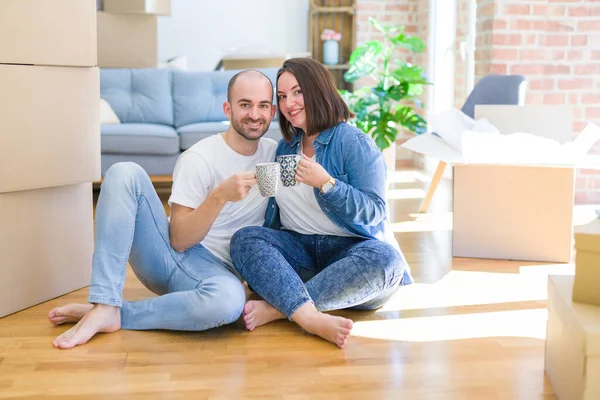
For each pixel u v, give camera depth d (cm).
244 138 232
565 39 466
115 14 587
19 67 232
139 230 224
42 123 242
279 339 218
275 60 593
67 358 202
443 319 237
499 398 178
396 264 231
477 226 321
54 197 255
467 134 318
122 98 543
